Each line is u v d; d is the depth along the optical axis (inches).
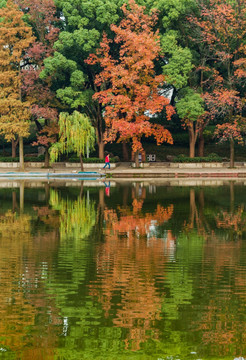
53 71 2111.2
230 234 880.9
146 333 468.1
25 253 745.6
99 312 511.8
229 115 2134.6
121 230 920.3
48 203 1264.8
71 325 484.1
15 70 2246.6
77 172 2080.5
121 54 2074.3
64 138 2049.7
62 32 2138.3
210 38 2063.2
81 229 930.7
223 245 796.0
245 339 457.1
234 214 1086.4
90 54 2118.6
